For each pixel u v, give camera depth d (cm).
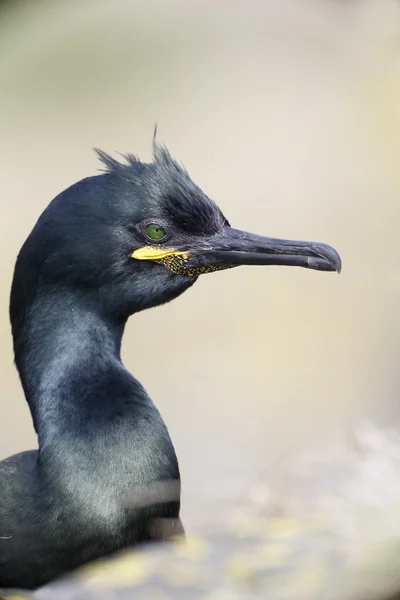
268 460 536
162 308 674
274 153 855
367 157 800
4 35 916
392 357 600
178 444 541
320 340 620
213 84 949
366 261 674
